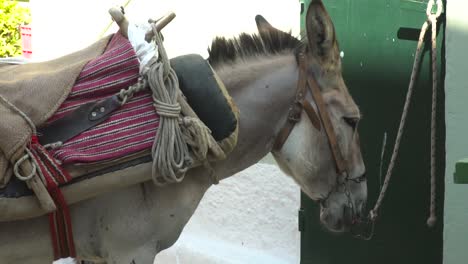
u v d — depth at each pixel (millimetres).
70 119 2420
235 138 2594
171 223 2641
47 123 2402
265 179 4574
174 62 2611
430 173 3779
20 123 2320
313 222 4141
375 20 3836
